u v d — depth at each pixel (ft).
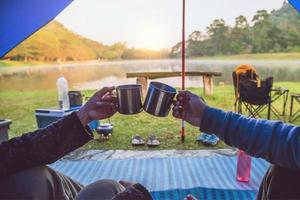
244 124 2.88
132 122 19.35
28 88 26.17
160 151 13.21
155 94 3.38
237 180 9.57
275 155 2.72
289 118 18.97
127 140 15.19
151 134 15.57
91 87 27.48
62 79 14.38
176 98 3.17
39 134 3.23
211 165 11.13
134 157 12.35
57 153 3.23
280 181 3.23
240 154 9.42
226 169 10.68
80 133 3.26
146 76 21.06
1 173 3.10
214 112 2.99
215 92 24.93
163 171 10.62
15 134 17.60
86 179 10.11
